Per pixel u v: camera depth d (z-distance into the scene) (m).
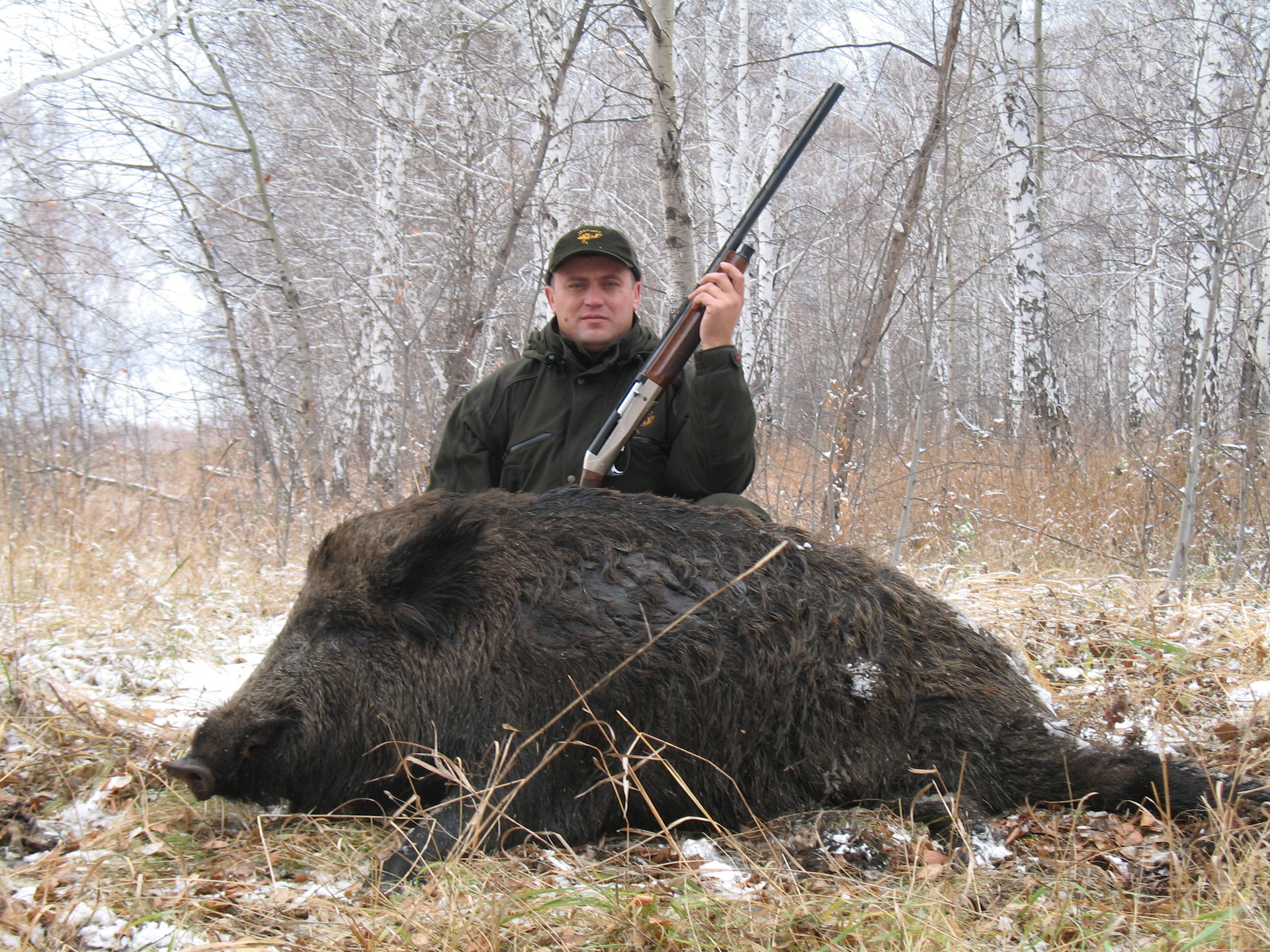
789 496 7.96
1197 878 2.50
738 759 2.91
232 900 2.45
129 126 9.72
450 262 9.82
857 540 7.03
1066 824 2.82
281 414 9.59
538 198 10.16
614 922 2.29
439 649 2.90
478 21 12.16
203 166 15.05
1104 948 2.13
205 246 9.28
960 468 9.59
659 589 2.94
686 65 16.67
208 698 4.21
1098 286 18.53
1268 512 7.72
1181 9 13.27
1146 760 2.93
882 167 14.02
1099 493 8.40
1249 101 10.87
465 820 2.68
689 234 6.55
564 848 2.81
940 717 2.96
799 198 21.25
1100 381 18.28
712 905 2.34
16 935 2.18
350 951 2.19
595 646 2.86
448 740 2.87
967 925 2.29
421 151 14.61
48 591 5.61
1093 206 18.95
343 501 9.42
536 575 2.94
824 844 2.73
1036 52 13.47
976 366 19.72
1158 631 4.59
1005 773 2.97
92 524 8.00
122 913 2.37
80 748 3.37
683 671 2.87
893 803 2.93
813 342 11.80
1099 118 14.55
